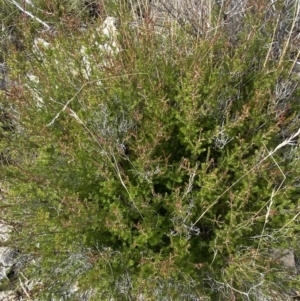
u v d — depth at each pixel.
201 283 2.50
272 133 2.60
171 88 2.65
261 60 2.93
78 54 2.67
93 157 2.48
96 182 2.58
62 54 2.72
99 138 2.37
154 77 2.66
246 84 2.87
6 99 2.70
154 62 2.64
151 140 2.56
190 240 2.55
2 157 2.92
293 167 2.52
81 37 2.69
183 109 2.48
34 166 2.54
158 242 2.48
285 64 2.85
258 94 2.46
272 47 3.03
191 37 3.03
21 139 2.66
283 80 2.80
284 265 2.64
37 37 3.55
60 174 2.53
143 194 2.56
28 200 2.42
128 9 3.25
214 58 2.85
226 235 2.34
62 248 2.35
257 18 2.85
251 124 2.54
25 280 2.69
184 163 2.51
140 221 2.55
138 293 2.28
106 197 2.59
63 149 2.38
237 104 2.74
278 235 2.46
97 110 2.45
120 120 2.61
